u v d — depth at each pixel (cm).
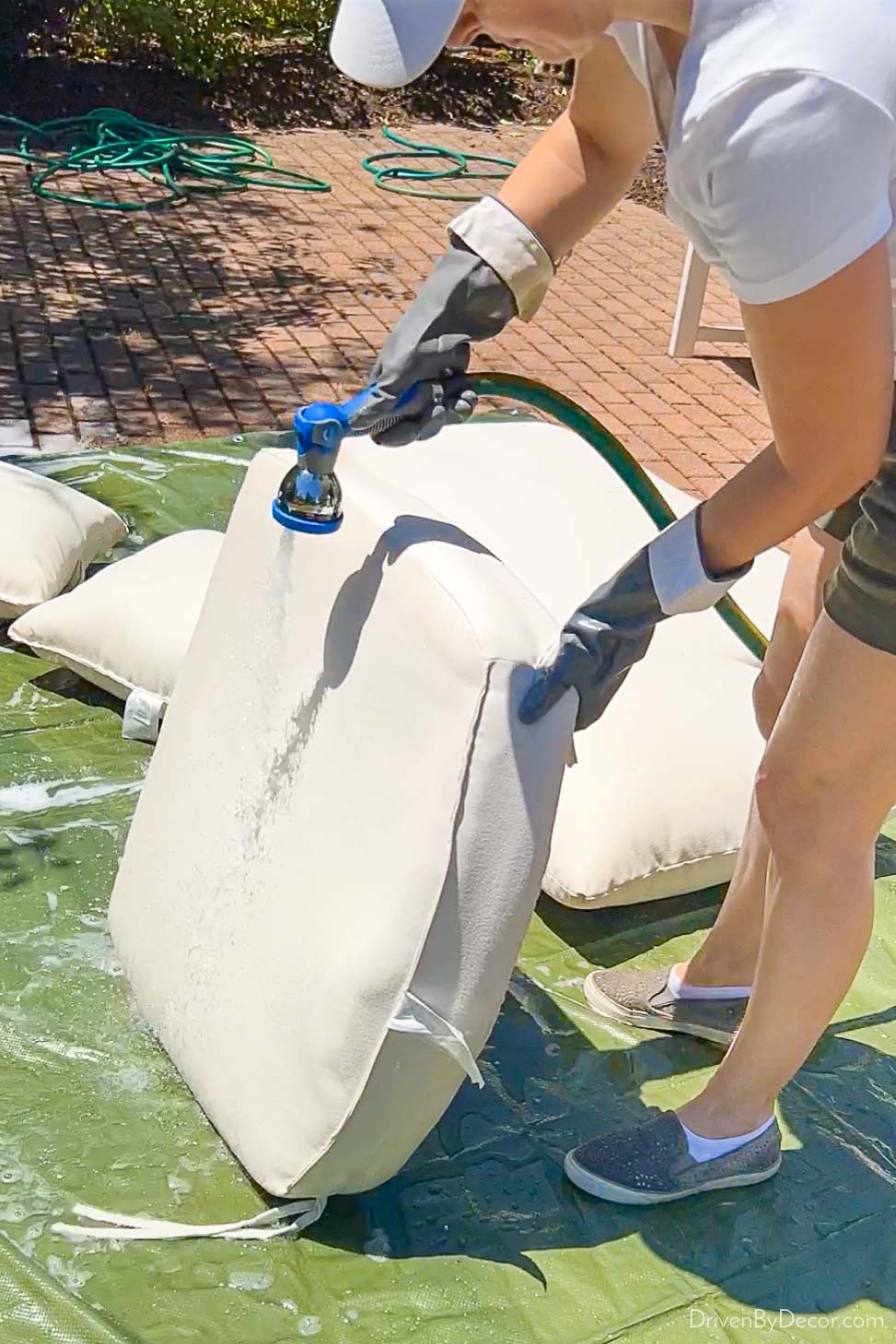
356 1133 167
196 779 198
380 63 127
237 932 184
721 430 501
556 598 277
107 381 480
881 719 159
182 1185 185
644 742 248
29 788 261
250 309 576
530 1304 175
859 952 176
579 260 691
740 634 238
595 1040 221
